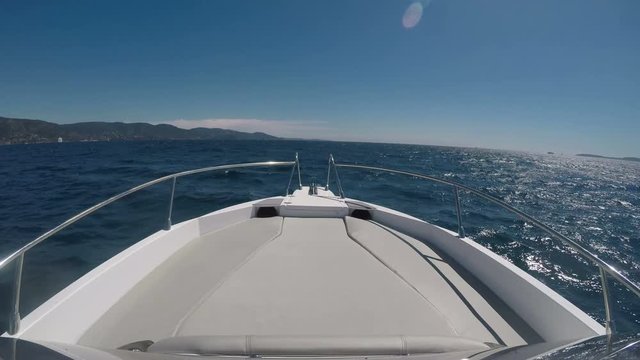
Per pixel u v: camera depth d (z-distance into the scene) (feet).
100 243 21.80
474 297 8.00
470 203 39.75
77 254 19.97
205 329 6.57
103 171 56.75
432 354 5.31
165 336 6.37
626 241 28.37
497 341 6.48
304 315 7.11
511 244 24.76
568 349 3.78
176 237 10.48
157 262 9.29
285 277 8.75
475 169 90.38
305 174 56.80
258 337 5.75
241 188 41.42
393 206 36.45
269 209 14.40
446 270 9.31
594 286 19.04
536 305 6.84
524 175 83.92
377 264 9.62
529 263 21.76
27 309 14.12
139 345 6.00
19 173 54.24
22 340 4.32
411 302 7.64
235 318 6.95
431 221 30.50
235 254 10.09
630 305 17.22
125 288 7.83
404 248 10.73
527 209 39.99
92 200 34.14
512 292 7.55
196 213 29.09
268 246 10.85
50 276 17.20
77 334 6.30
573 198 49.49
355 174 60.29
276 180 49.06
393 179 57.11
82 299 6.57
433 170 79.61
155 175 51.75
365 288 8.25
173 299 7.60
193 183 44.09
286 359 5.38
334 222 13.52
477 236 26.25
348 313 7.20
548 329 6.47
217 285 8.23
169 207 10.52
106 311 7.09
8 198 34.76
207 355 5.50
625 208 42.98
